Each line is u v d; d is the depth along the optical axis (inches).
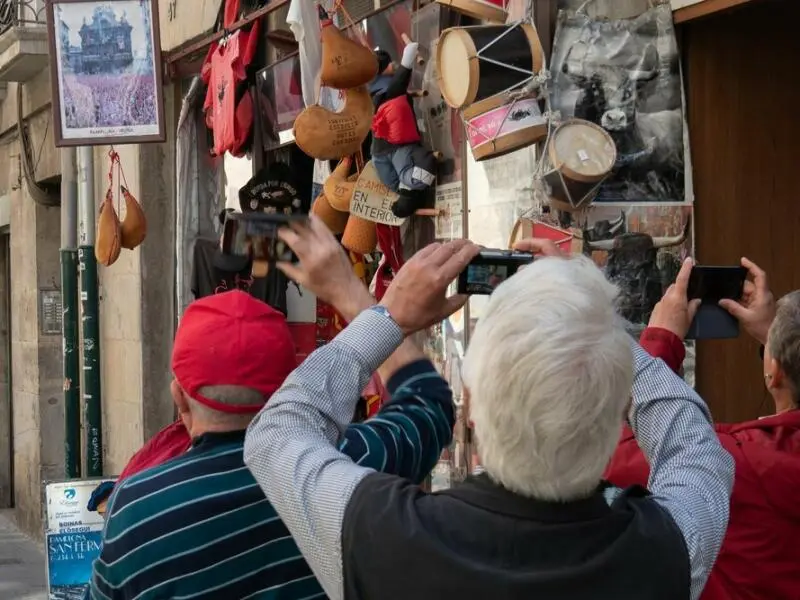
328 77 149.9
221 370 67.3
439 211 153.8
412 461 64.1
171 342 258.1
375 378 145.8
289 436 52.9
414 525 48.2
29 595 263.9
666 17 126.7
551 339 46.4
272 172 202.4
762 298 80.5
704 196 131.7
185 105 233.1
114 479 159.5
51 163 301.1
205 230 240.2
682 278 78.5
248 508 65.4
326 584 50.8
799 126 138.0
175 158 255.4
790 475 75.7
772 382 83.3
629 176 126.1
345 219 175.5
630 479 77.2
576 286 48.7
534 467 46.9
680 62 128.8
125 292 263.3
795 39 136.9
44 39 276.5
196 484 65.8
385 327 56.7
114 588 66.0
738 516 77.5
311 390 54.5
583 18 125.9
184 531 64.6
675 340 76.4
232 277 215.5
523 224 123.7
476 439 50.3
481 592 45.9
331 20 150.6
